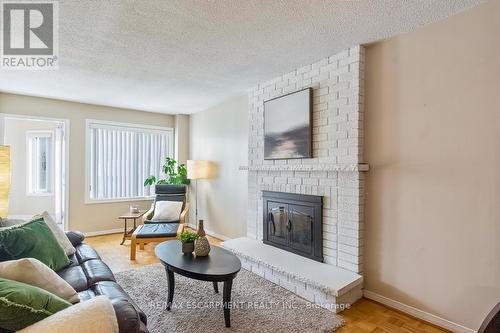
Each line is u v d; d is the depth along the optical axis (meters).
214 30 2.20
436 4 1.87
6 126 5.74
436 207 2.10
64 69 3.03
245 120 4.20
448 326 2.03
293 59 2.79
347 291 2.29
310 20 2.06
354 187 2.51
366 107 2.52
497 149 1.83
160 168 5.53
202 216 5.17
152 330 1.96
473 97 1.92
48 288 1.25
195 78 3.37
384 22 2.10
